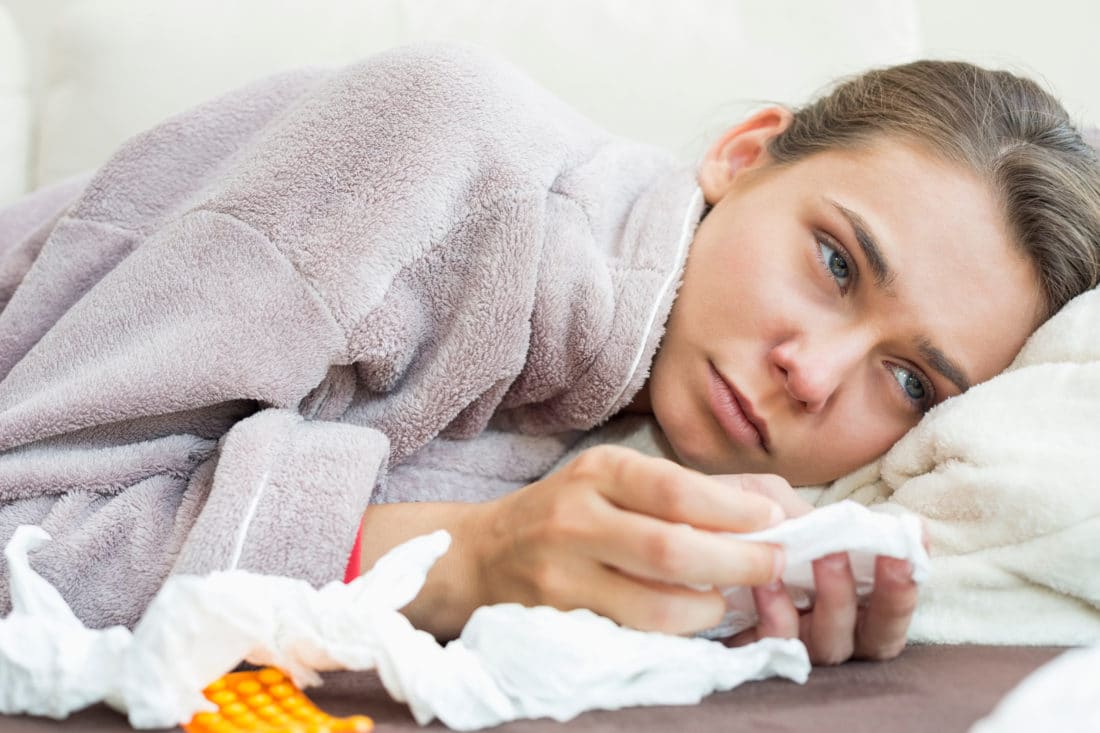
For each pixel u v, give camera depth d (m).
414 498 0.78
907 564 0.55
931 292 0.75
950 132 0.81
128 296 0.68
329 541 0.60
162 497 0.64
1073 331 0.73
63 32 1.23
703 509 0.53
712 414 0.77
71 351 0.67
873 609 0.57
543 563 0.55
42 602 0.51
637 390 0.79
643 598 0.53
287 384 0.67
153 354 0.65
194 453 0.67
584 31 1.16
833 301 0.76
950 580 0.65
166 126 0.83
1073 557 0.62
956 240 0.76
